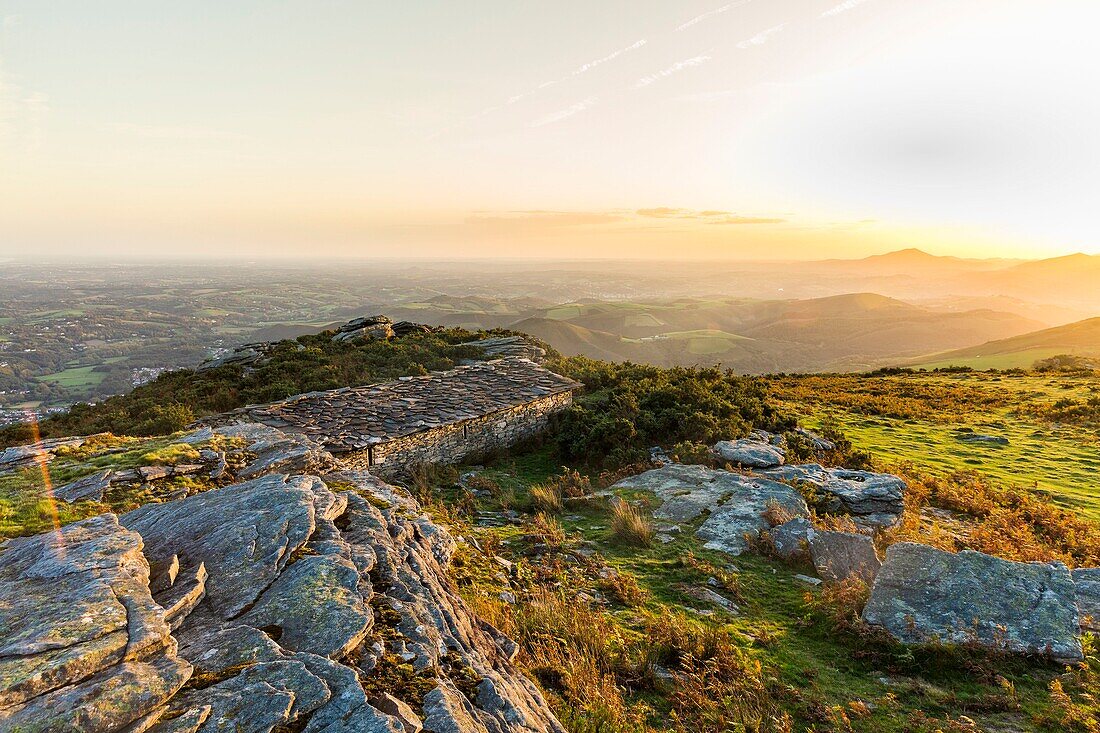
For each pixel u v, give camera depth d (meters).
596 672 6.07
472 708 3.93
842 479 14.66
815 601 8.54
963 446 24.31
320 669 3.72
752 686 6.39
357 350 28.69
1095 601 7.96
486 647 5.41
